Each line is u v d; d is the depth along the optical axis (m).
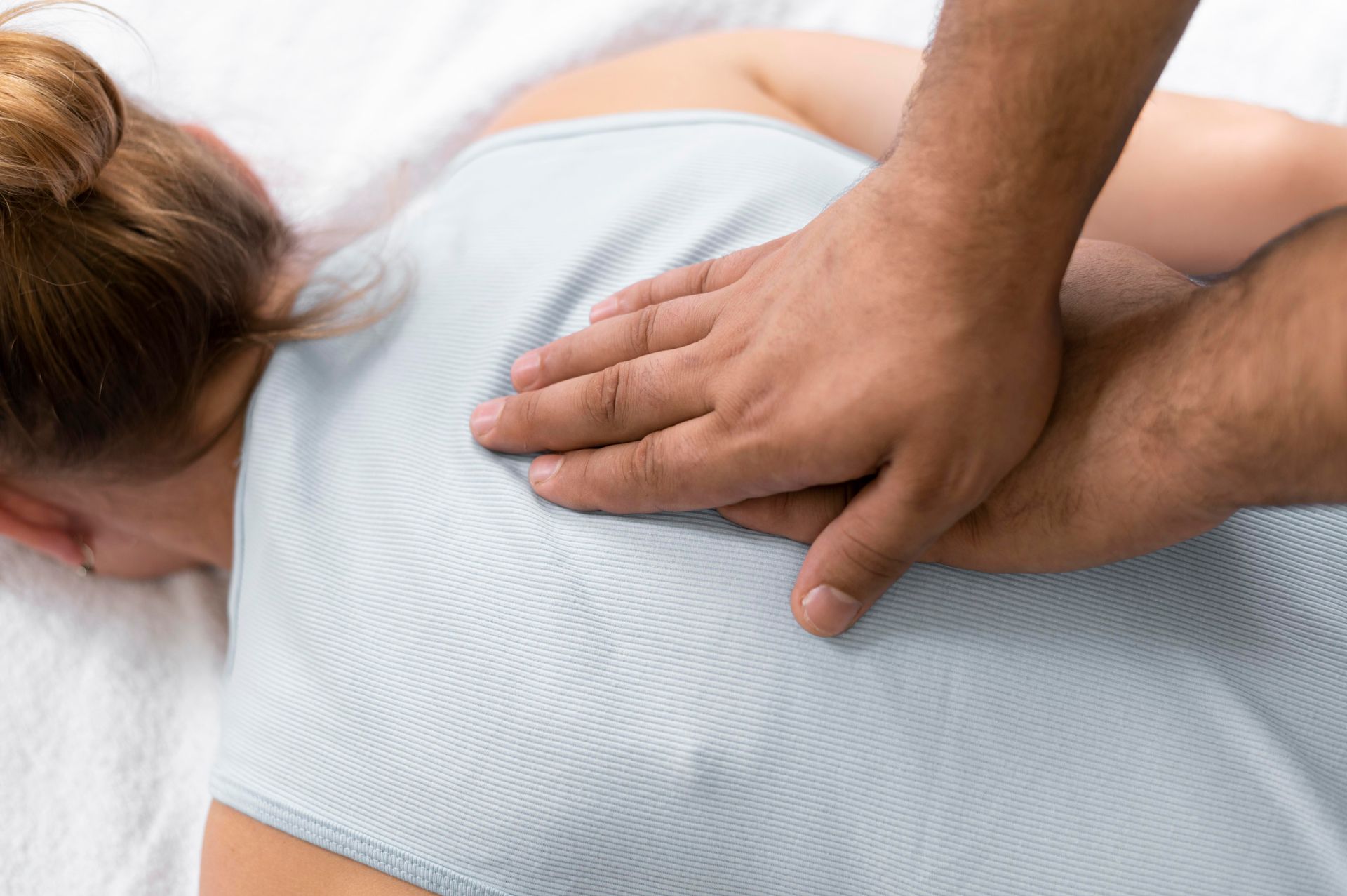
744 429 0.54
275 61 1.12
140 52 1.08
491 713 0.57
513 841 0.57
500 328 0.66
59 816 0.83
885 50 0.87
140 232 0.64
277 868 0.61
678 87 0.79
